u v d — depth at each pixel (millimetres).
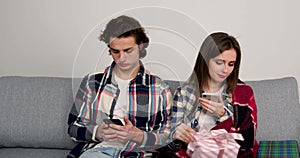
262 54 2422
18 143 2078
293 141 1923
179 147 1809
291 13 2379
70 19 2508
